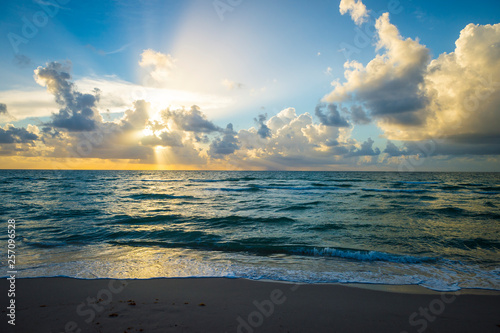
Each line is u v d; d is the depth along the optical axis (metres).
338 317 4.01
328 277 5.86
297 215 14.81
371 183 50.00
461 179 72.19
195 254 7.68
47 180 55.50
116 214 14.70
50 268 6.21
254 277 5.82
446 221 13.12
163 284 5.32
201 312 4.09
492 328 3.72
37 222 12.29
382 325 3.78
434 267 6.64
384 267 6.62
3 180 53.88
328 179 67.75
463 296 4.88
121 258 7.14
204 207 18.27
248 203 20.62
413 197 25.53
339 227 11.59
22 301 4.42
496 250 8.23
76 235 9.93
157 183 49.84
